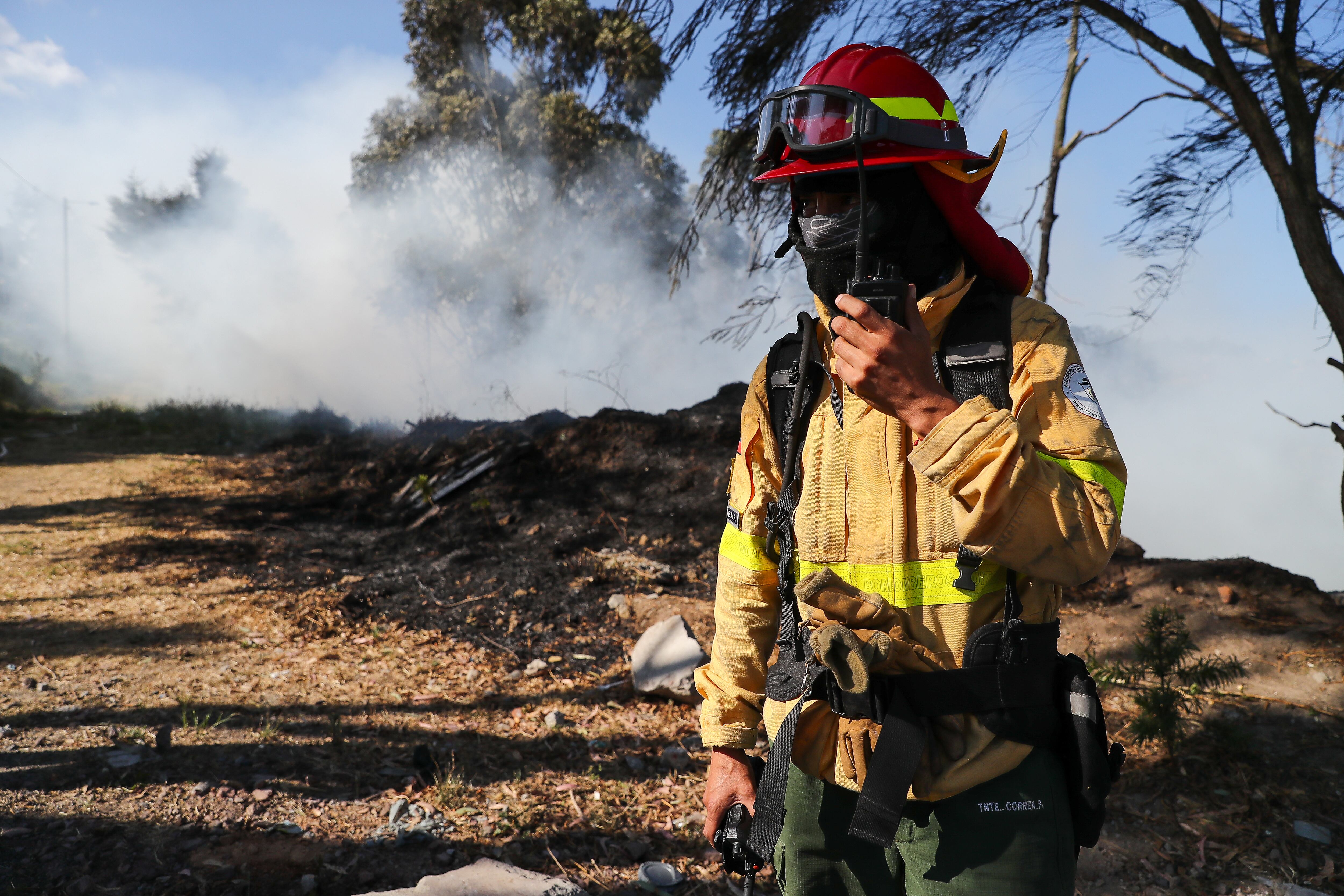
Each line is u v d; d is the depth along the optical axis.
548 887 2.14
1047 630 1.01
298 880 2.24
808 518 1.08
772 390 1.17
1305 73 3.79
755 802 1.16
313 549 6.11
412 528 6.40
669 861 2.39
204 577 5.41
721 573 1.28
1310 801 2.61
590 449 7.13
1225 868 2.34
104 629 4.36
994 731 0.97
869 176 1.03
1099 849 2.42
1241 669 2.97
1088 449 0.91
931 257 1.06
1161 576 4.23
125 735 3.05
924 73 1.06
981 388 0.98
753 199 4.60
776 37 4.14
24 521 7.02
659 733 3.23
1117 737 3.03
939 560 1.00
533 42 24.16
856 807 1.06
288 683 3.68
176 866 2.27
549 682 3.78
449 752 3.04
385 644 4.27
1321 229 3.38
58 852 2.30
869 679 0.98
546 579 5.11
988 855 0.98
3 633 4.25
